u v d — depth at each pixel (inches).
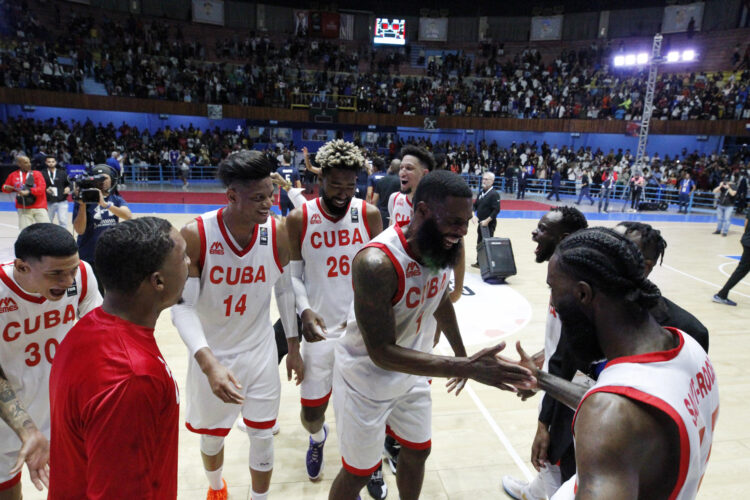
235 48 927.0
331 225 103.9
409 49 1016.9
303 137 895.1
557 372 70.1
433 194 61.4
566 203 679.7
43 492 98.1
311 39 997.8
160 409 42.1
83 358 41.9
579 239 39.8
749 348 183.6
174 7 925.2
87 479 41.5
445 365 59.7
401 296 67.6
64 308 76.5
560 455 74.4
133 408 40.0
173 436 44.6
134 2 895.7
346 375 76.3
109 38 824.3
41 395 78.2
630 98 816.9
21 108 761.0
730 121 708.7
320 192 104.7
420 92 919.0
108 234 43.2
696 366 37.6
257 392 87.4
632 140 866.1
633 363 35.9
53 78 705.0
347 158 96.9
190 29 937.5
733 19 828.0
